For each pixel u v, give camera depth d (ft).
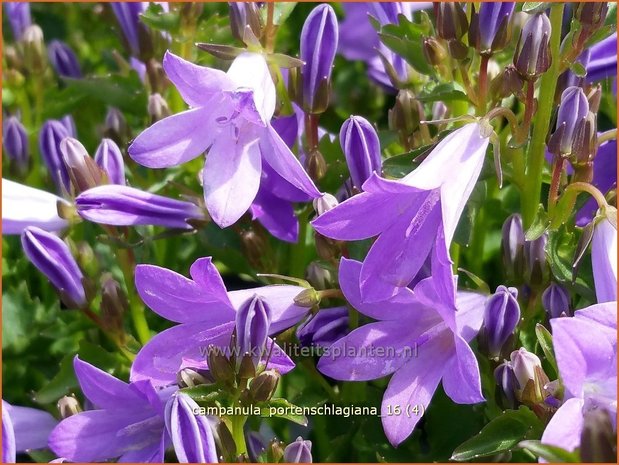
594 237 0.46
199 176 0.65
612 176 0.56
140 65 0.74
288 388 0.62
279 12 0.56
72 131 0.69
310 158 0.57
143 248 0.61
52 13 0.97
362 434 0.57
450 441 0.56
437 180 0.44
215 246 0.61
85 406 0.55
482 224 0.63
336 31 0.54
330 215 0.43
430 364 0.46
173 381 0.47
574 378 0.37
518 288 0.53
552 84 0.52
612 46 0.58
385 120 0.88
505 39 0.52
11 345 0.66
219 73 0.49
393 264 0.45
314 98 0.55
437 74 0.57
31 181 0.73
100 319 0.58
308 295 0.49
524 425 0.45
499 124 0.59
